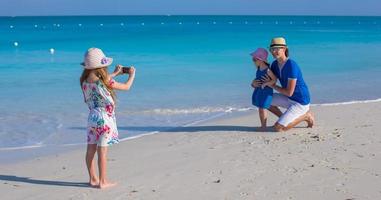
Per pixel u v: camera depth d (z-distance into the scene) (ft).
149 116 39.11
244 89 51.60
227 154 26.86
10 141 31.89
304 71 67.77
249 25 352.49
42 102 44.39
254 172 23.30
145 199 20.39
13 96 47.44
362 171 22.88
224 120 37.27
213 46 116.06
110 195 21.06
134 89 51.01
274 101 33.14
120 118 38.32
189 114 39.88
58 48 114.62
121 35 177.99
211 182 22.15
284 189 20.89
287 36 174.29
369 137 29.76
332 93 50.01
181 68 70.33
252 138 30.76
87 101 21.98
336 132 31.37
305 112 32.58
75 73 66.28
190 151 28.02
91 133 21.85
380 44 128.36
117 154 27.94
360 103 43.52
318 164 24.18
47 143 31.45
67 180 23.41
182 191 21.16
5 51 106.11
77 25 368.27
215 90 50.98
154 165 25.32
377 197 19.70
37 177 24.09
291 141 29.40
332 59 84.94
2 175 24.57
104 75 21.34
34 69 71.15
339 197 19.79
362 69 70.23
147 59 84.58
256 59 32.32
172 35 174.29
